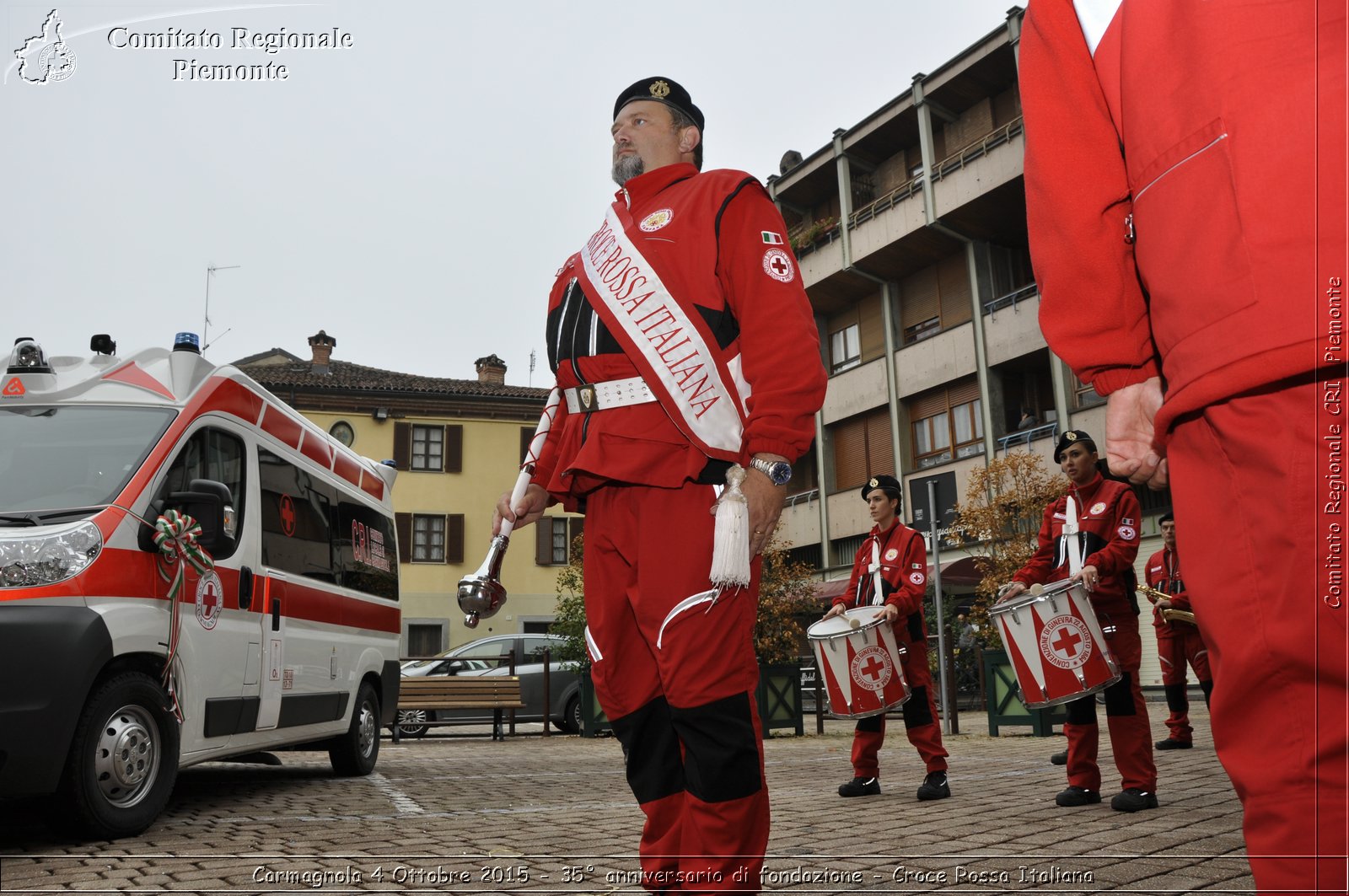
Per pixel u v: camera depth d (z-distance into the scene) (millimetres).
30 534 4852
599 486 2387
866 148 27922
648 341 2320
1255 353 1191
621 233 2492
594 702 14195
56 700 4539
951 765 8156
